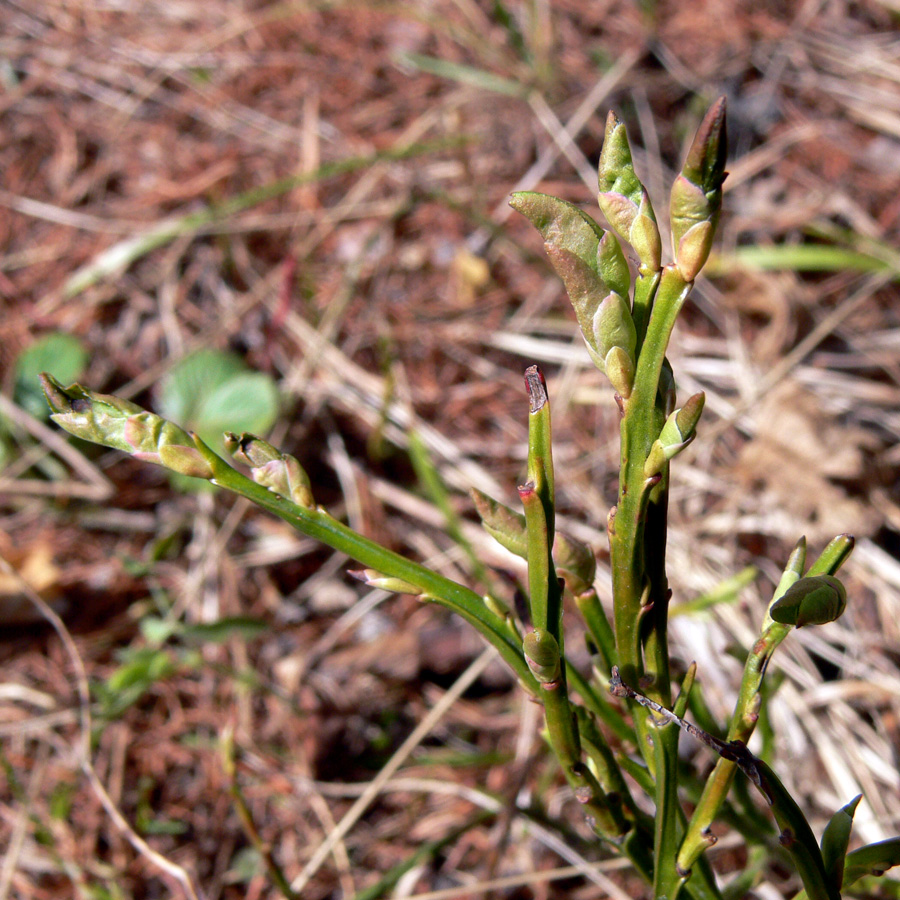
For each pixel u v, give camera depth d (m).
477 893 0.21
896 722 0.23
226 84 0.39
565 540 0.12
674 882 0.12
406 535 0.28
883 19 0.40
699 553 0.27
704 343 0.31
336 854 0.22
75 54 0.39
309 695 0.24
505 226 0.34
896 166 0.36
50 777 0.23
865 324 0.32
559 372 0.31
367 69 0.39
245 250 0.33
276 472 0.11
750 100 0.38
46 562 0.26
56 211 0.35
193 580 0.27
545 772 0.22
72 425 0.10
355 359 0.32
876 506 0.27
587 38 0.40
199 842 0.22
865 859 0.12
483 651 0.25
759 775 0.10
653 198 0.35
